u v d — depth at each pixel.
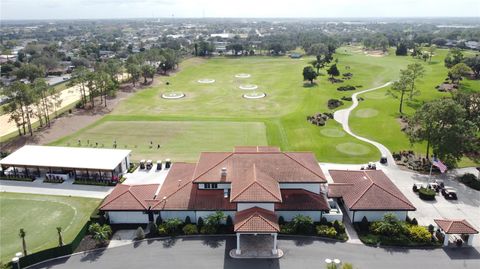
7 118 128.88
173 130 112.81
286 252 56.38
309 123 117.25
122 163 84.19
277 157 70.25
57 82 198.62
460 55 192.25
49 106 122.00
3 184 80.06
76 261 55.22
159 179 81.06
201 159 72.81
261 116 127.19
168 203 63.91
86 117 126.19
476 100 97.06
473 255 55.47
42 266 54.19
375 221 61.78
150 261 54.94
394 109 127.31
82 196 74.75
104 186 78.69
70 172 83.62
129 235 61.31
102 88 140.88
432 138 79.50
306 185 65.88
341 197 67.44
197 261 54.66
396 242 58.00
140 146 100.50
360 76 192.88
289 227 61.03
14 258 53.25
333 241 59.03
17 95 105.12
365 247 57.56
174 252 56.81
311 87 170.00
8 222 65.62
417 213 66.25
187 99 154.00
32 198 74.06
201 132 110.88
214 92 167.12
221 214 61.66
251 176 63.75
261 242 58.72
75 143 103.19
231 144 100.94
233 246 58.03
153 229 60.66
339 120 120.00
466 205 68.94
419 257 55.09
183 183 69.12
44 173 84.94
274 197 59.00
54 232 62.53
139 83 183.12
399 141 100.25
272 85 180.62
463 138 76.81
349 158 90.81
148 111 135.25
